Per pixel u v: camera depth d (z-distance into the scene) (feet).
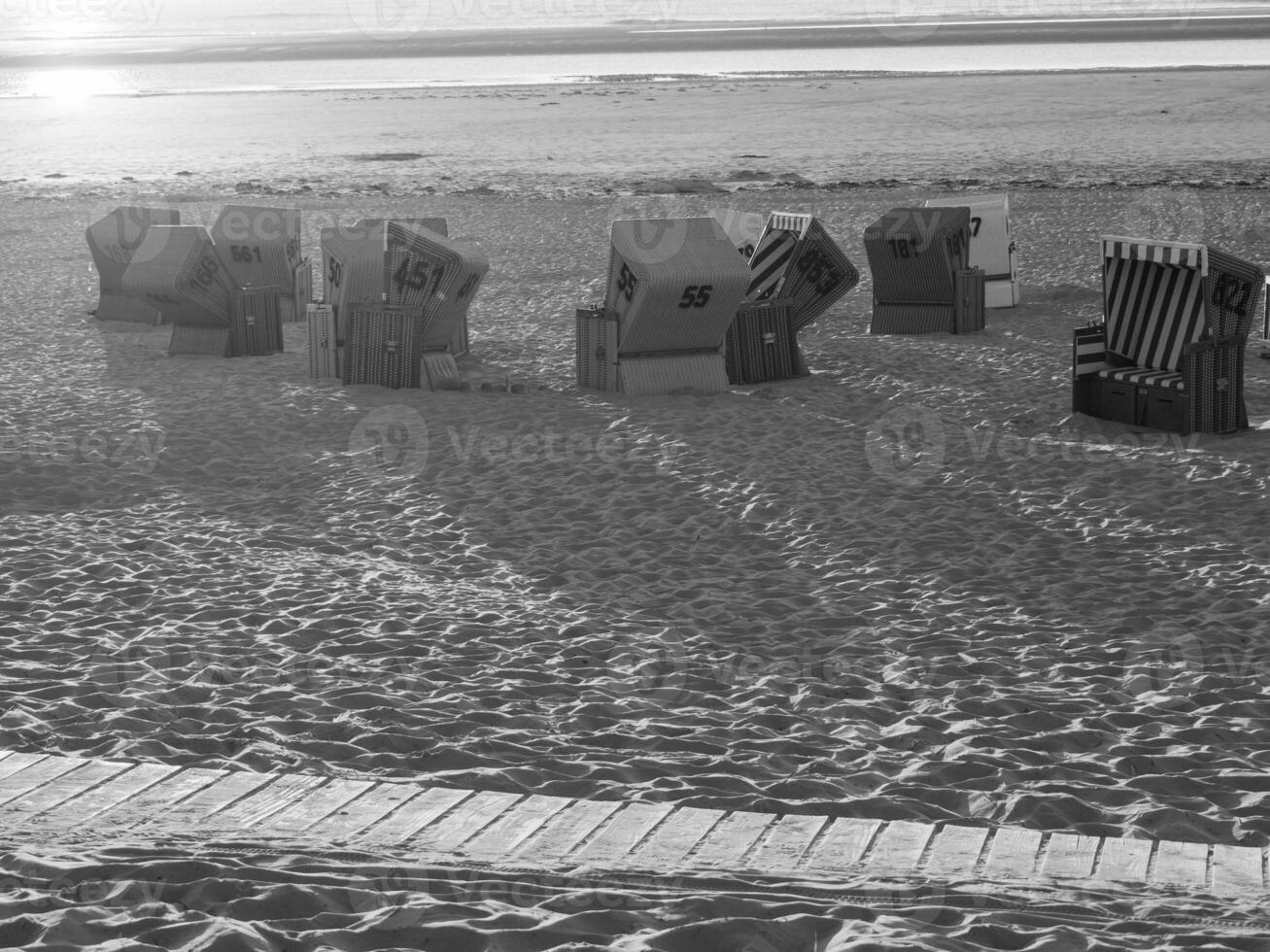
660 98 180.24
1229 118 144.05
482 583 27.61
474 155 130.31
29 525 31.17
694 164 120.26
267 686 21.49
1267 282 51.93
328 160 128.98
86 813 15.38
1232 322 39.42
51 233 88.48
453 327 47.75
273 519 32.14
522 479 35.35
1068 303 62.23
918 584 27.37
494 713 20.36
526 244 81.46
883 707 20.92
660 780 17.79
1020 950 12.34
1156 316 40.86
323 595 26.35
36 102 198.90
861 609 25.90
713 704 21.09
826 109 163.22
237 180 116.06
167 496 33.96
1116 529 30.83
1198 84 180.55
